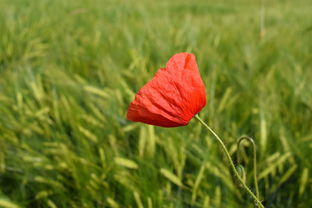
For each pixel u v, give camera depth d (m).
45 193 0.66
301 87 0.89
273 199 0.71
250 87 0.96
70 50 1.23
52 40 1.53
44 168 0.74
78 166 0.69
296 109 0.88
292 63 1.06
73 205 0.66
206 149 0.71
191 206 0.66
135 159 0.72
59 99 0.95
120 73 1.00
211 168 0.66
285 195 0.72
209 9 3.23
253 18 2.01
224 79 1.01
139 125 0.76
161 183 0.69
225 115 0.83
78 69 1.12
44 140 0.82
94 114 0.86
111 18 1.98
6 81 1.03
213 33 1.44
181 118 0.41
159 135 0.75
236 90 0.99
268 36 1.35
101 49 1.24
